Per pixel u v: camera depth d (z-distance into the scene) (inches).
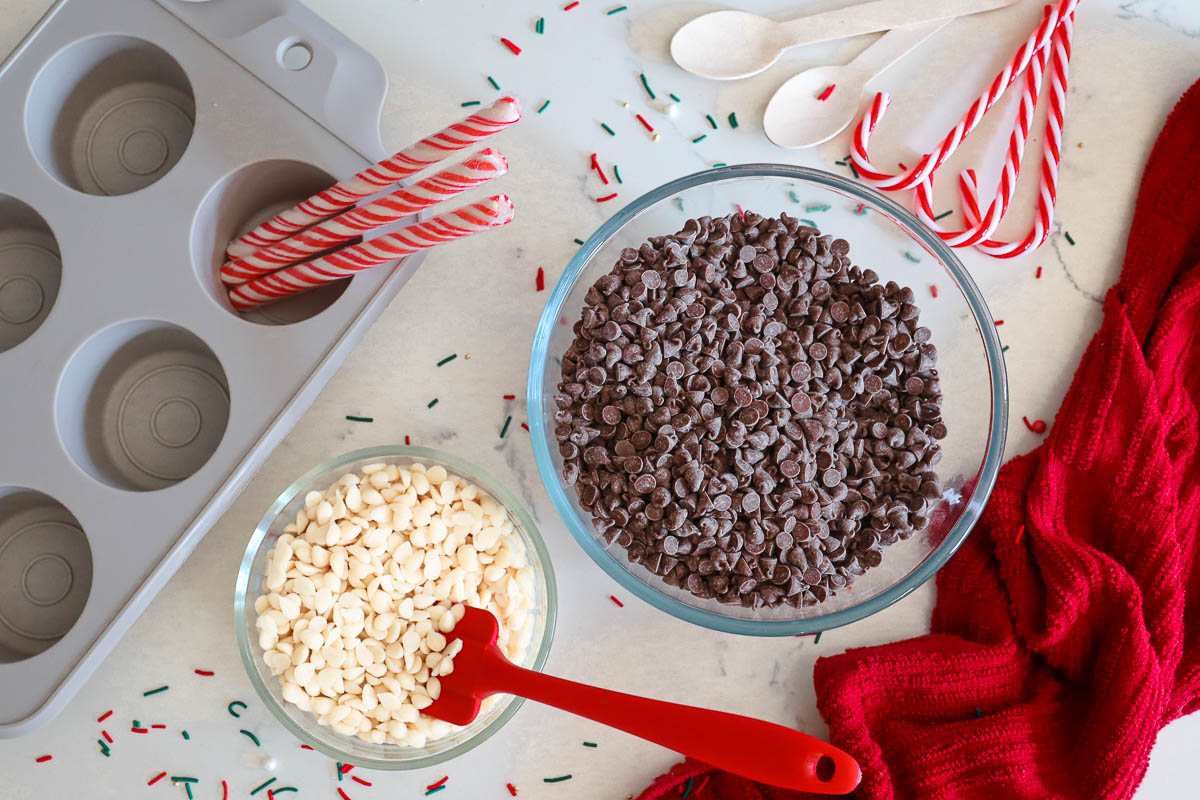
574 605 28.1
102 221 26.2
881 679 27.5
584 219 28.5
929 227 28.4
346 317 26.2
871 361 26.3
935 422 26.4
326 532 26.3
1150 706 27.0
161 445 27.3
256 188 27.2
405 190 23.8
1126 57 28.8
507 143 28.3
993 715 27.5
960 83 28.8
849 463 26.3
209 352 27.4
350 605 26.2
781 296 26.6
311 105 26.4
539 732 28.0
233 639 27.8
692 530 25.6
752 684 28.1
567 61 28.5
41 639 26.7
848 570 26.2
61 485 25.8
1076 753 27.5
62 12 26.2
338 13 28.2
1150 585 27.7
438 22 28.3
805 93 28.5
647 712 23.5
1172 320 28.2
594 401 26.4
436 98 28.2
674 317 26.1
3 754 27.5
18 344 26.3
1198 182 28.4
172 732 27.7
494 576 26.8
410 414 28.1
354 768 27.8
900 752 27.5
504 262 28.3
